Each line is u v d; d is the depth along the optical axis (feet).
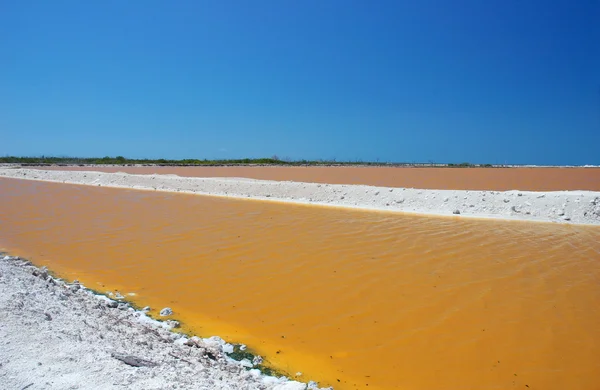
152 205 66.44
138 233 44.34
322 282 29.22
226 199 75.46
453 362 19.03
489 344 20.59
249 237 42.47
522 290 27.63
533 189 74.43
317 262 33.78
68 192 86.28
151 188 96.17
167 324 22.38
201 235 43.39
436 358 19.38
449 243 40.29
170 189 93.20
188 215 56.24
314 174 117.29
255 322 23.06
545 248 38.55
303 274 30.91
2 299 17.29
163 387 12.83
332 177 105.91
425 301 25.85
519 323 22.80
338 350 20.12
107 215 56.03
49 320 16.79
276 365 18.71
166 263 33.55
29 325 15.57
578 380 17.54
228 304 25.46
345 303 25.62
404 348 20.29
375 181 93.35
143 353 15.74
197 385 13.69
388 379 17.74
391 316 23.77
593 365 18.65
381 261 34.04
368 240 41.34
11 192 85.46
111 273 31.01
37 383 12.07
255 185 85.40
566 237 43.62
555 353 19.71
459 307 24.93
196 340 19.80
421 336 21.44
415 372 18.26
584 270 31.76
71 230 45.88
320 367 18.61
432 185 83.35
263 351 19.95
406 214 58.59
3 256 33.78
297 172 127.44
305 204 68.90
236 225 48.91
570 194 58.39
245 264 33.32
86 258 34.83
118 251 37.01
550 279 29.76
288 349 20.16
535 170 116.16
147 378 13.32
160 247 38.47
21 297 18.28
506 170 117.50
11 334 14.53
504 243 40.50
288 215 56.80
